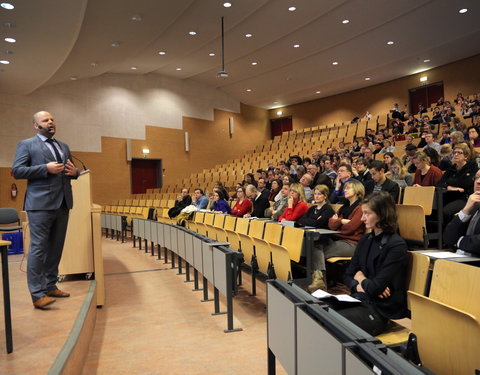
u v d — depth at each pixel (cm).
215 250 292
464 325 119
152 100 1234
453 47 980
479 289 132
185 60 1084
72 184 319
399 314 176
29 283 233
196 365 214
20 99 967
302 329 132
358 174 492
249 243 327
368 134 901
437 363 132
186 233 408
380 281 177
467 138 565
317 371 120
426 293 165
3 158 932
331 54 1025
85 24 739
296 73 1177
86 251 320
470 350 117
